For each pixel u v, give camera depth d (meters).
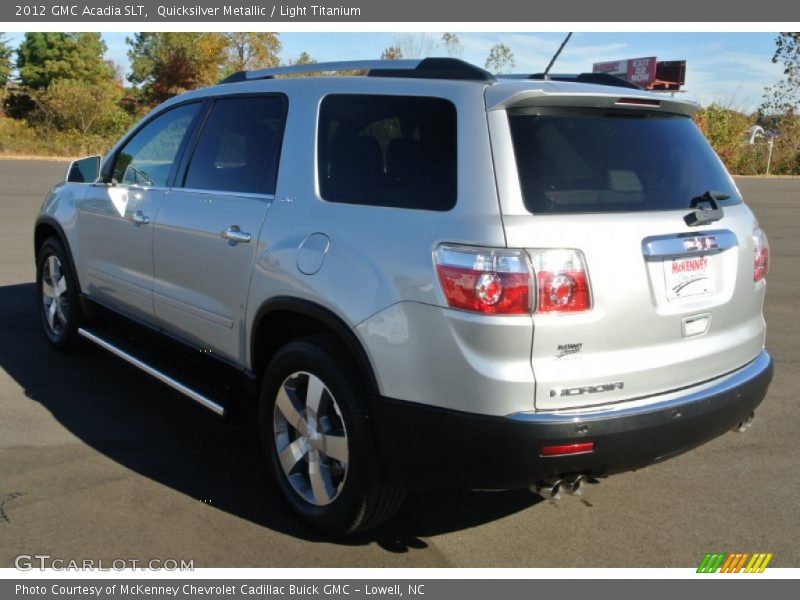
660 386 3.04
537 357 2.78
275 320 3.65
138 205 4.57
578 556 3.34
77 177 5.45
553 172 2.93
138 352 4.75
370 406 3.09
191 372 4.38
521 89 2.99
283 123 3.78
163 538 3.38
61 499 3.66
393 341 2.97
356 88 3.49
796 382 5.66
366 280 3.07
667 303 3.05
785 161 36.56
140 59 64.75
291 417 3.48
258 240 3.61
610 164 3.10
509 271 2.73
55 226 5.53
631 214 3.00
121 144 5.07
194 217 4.07
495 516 3.68
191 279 4.12
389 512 3.28
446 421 2.86
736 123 36.16
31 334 6.29
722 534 3.53
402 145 3.21
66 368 5.49
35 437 4.34
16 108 48.56
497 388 2.75
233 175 3.99
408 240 2.98
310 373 3.35
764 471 4.19
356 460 3.15
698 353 3.17
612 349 2.90
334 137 3.49
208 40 49.72
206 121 4.32
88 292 5.31
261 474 4.00
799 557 3.36
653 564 3.29
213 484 3.88
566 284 2.78
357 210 3.24
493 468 2.83
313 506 3.44
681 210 3.18
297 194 3.53
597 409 2.87
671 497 3.89
